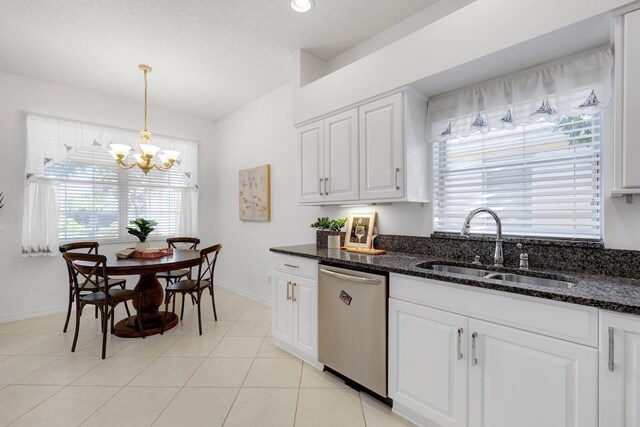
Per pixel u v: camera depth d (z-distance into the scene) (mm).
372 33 2492
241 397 1909
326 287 2117
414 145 2078
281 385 2047
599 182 1627
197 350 2553
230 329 3008
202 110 4312
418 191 2115
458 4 2029
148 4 2107
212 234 4750
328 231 2850
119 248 3875
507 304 1307
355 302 1919
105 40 2551
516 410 1286
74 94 3516
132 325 2918
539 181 1814
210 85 3469
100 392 1946
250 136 4016
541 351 1220
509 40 1554
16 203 3195
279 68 3074
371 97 2182
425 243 2229
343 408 1809
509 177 1942
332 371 2223
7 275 3146
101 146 3707
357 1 2102
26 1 2064
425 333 1585
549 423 1202
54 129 3365
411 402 1649
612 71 1505
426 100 2193
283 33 2484
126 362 2336
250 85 3473
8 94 3139
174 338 2789
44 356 2410
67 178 3494
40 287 3324
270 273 3686
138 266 2516
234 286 4352
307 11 2205
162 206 4246
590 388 1114
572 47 1556
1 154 3107
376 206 2551
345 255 2211
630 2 1241
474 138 2086
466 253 2025
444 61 1796
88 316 3328
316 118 2611
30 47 2654
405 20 2314
